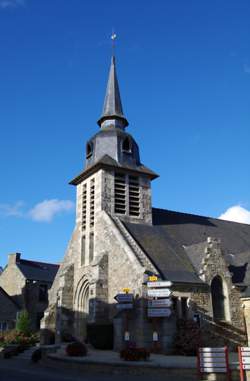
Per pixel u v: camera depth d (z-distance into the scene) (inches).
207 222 1402.6
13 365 850.8
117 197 1219.2
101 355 826.8
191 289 979.3
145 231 1178.6
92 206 1247.5
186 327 887.7
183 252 1150.3
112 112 1354.6
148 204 1259.2
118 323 932.6
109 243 1111.0
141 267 948.0
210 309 987.3
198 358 613.6
